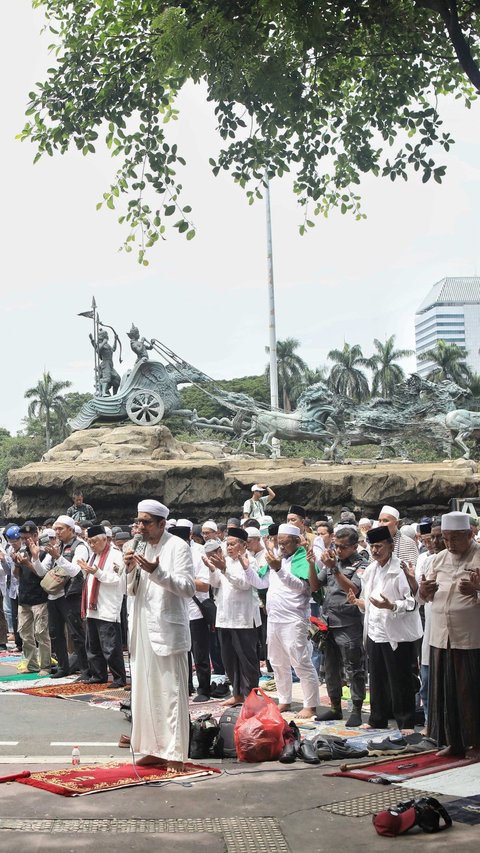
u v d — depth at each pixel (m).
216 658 14.40
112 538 14.76
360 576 10.48
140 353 34.72
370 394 78.12
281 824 6.65
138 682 8.15
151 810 6.98
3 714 11.23
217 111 11.43
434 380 75.69
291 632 10.85
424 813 6.45
